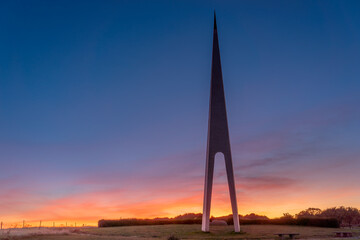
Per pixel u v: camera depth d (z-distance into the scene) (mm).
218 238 23812
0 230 27656
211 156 29062
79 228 34531
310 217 38531
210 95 30281
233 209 28422
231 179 28766
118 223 40125
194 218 43750
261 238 23781
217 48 31156
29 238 23969
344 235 25297
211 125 29547
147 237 24875
